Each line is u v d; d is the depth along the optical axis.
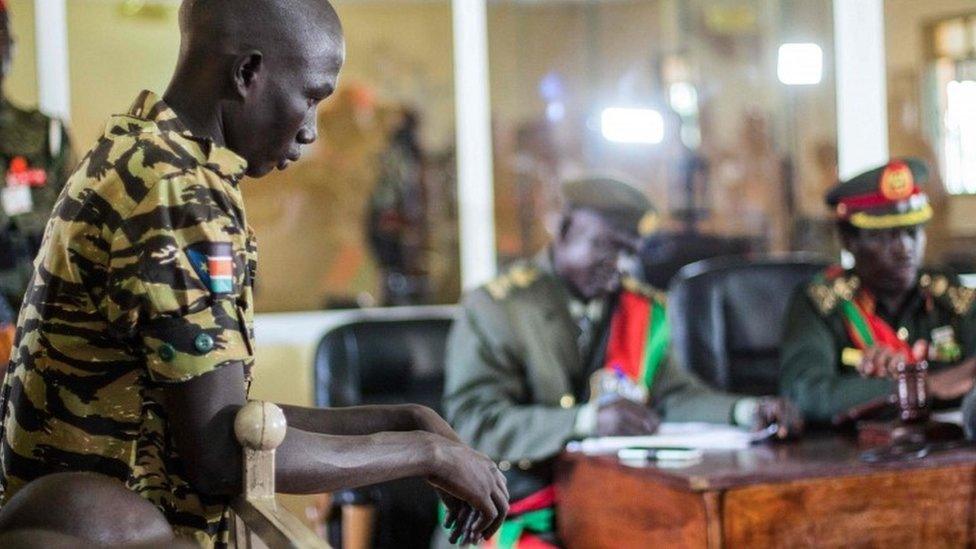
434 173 7.02
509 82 6.70
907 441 2.60
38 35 4.40
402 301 6.88
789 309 3.16
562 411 2.78
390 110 7.00
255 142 1.45
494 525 1.54
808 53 6.24
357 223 6.91
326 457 1.40
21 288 2.65
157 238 1.31
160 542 0.88
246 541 1.29
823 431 2.89
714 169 6.49
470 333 2.98
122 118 1.38
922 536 2.43
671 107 6.61
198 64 1.42
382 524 3.24
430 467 1.48
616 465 2.49
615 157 6.70
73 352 1.36
